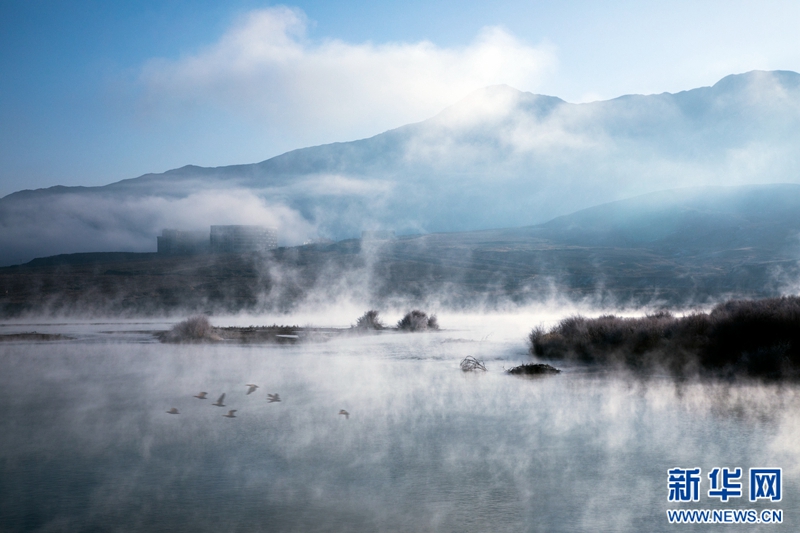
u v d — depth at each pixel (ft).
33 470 38.06
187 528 28.71
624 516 30.12
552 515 30.17
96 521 29.60
